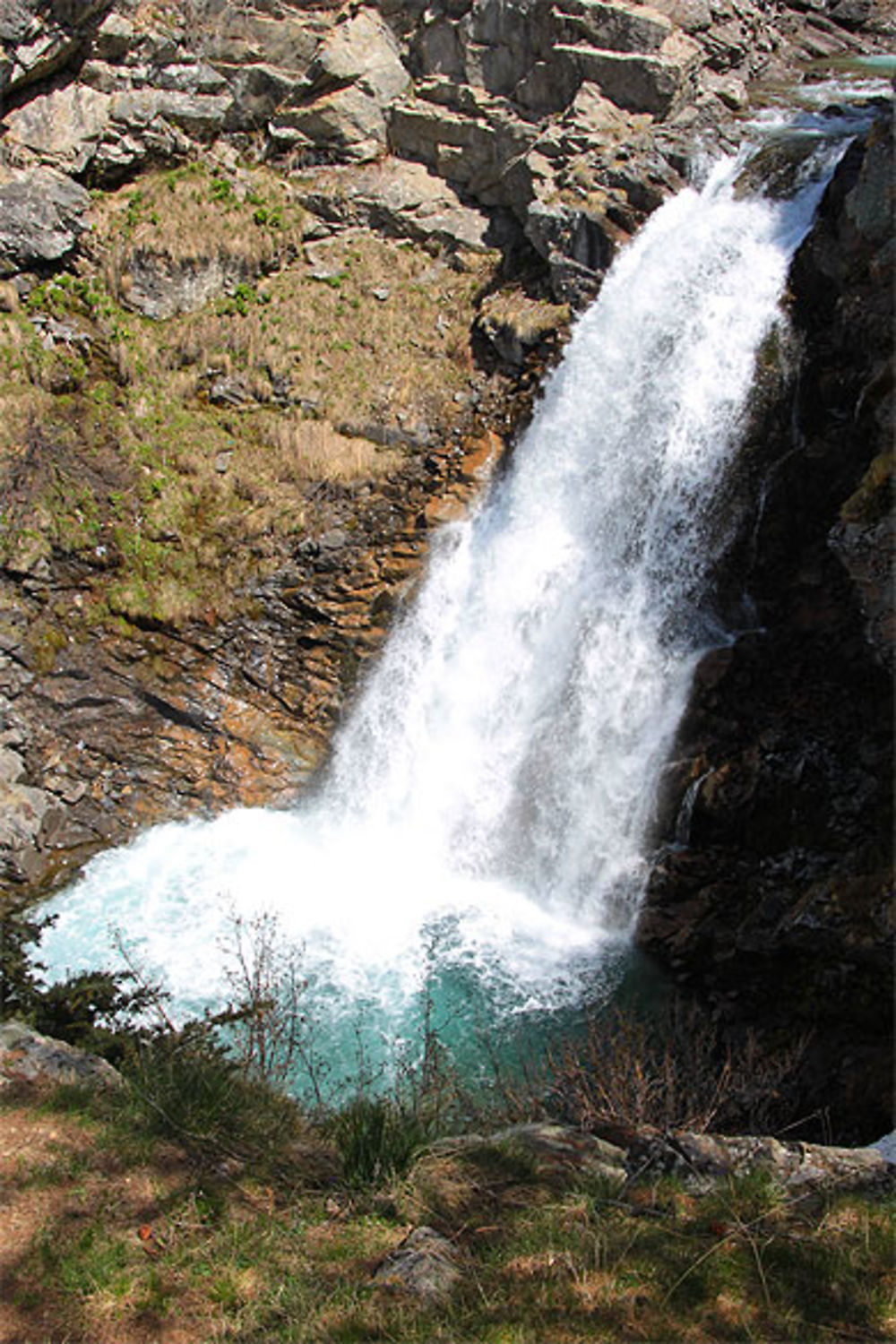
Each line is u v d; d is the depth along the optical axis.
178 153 20.25
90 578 16.16
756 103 19.78
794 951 11.08
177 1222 6.14
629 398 16.36
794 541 13.98
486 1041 11.21
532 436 17.47
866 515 11.52
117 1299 5.65
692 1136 6.99
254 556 16.75
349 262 20.02
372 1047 11.58
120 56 19.83
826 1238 6.00
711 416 15.23
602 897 13.38
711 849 12.55
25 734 15.06
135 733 15.63
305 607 16.56
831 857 11.37
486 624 16.55
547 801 14.52
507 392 18.31
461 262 20.06
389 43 21.22
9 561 15.66
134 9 19.70
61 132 19.20
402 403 18.22
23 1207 6.25
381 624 16.59
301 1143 7.22
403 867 14.85
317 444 17.61
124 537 16.39
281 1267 5.87
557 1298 5.55
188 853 14.71
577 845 13.91
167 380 18.08
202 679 16.05
